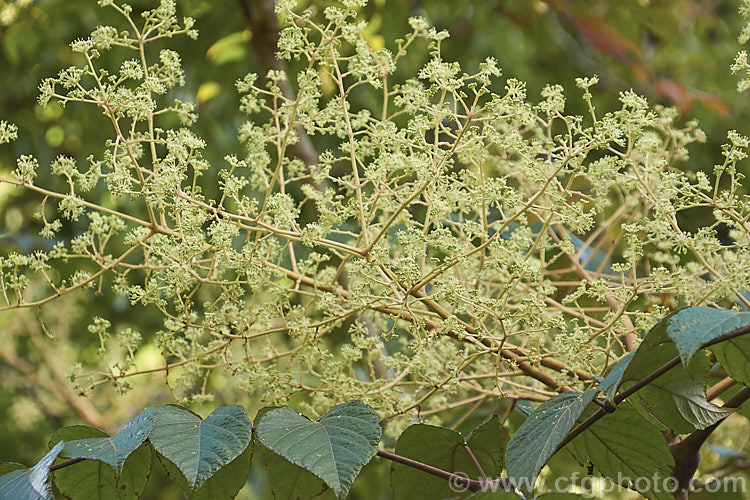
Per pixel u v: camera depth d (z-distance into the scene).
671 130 2.75
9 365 5.68
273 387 2.63
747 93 6.00
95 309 5.14
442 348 2.76
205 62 5.20
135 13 5.14
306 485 2.47
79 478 2.46
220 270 2.61
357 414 2.38
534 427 2.40
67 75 2.52
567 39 6.22
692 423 2.44
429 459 2.52
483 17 5.88
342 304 2.67
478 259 2.70
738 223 2.54
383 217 2.69
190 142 2.54
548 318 2.58
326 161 2.65
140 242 2.57
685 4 5.64
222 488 2.46
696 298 2.54
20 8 5.10
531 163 2.57
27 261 2.57
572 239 2.94
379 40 4.48
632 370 2.41
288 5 2.59
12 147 5.66
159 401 5.34
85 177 2.53
